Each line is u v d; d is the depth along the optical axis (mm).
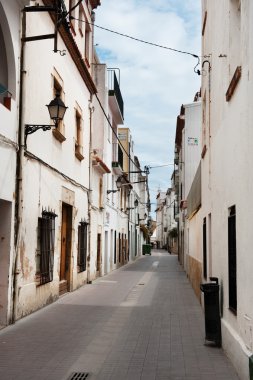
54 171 13172
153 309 12484
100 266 23391
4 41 9539
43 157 12070
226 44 8234
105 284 19062
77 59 16016
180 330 9633
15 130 9820
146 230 65312
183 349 7965
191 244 19984
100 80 24609
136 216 50281
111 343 8359
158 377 6355
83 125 17828
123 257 35906
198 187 15094
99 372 6578
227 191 7980
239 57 7699
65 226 15680
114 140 30594
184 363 7070
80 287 17500
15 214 9844
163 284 19766
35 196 11273
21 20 10008
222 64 8781
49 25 12539
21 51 10094
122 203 35469
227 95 7676
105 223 25219
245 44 6402
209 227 11703
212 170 10539
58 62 13742
